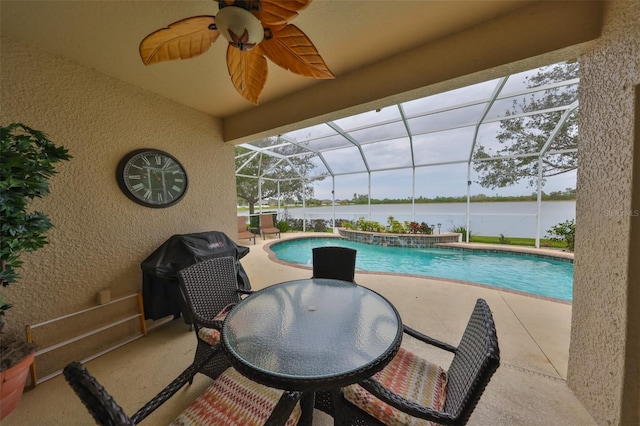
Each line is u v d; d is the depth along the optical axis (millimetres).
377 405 1071
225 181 3348
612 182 1235
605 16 1311
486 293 3277
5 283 1396
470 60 1765
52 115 1879
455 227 7480
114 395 1643
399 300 3066
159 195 2574
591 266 1404
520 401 1526
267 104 2836
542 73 3662
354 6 1532
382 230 7977
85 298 2084
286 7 1034
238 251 2846
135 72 2156
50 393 1678
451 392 1075
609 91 1263
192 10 1517
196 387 1714
